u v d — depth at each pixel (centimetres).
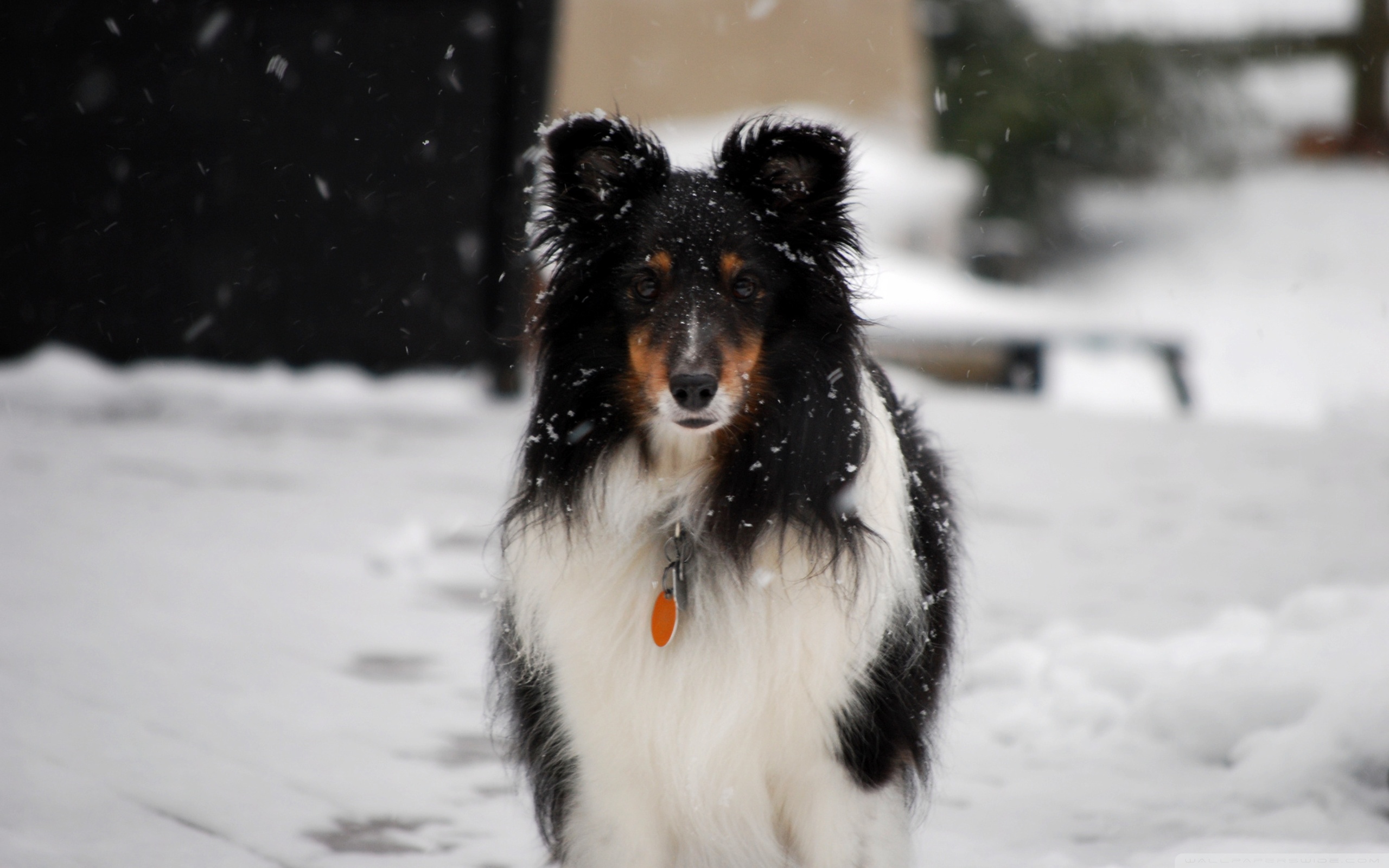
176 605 749
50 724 540
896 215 2889
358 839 439
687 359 383
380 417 1584
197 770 499
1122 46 3869
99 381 1720
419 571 852
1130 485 1283
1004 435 1664
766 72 2927
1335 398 2888
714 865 401
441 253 1823
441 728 558
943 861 431
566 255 416
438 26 1775
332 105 1802
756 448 395
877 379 453
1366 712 475
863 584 385
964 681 625
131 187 1795
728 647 379
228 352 1833
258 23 1781
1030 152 3862
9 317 1791
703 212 405
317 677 626
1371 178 3922
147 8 1767
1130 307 3512
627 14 2817
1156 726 543
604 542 394
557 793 400
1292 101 4162
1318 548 975
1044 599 815
